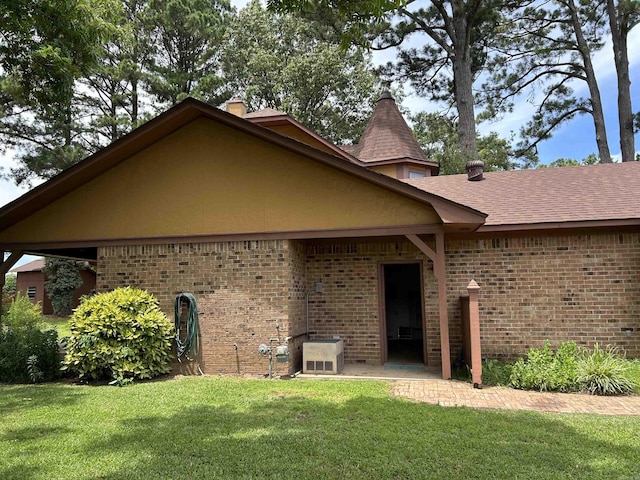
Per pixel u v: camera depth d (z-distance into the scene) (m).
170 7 27.72
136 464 4.50
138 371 8.41
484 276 9.75
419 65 27.50
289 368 8.86
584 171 12.13
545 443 4.96
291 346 9.08
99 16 11.45
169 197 9.62
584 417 5.88
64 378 8.92
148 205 9.67
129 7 28.28
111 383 8.20
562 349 8.47
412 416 5.94
